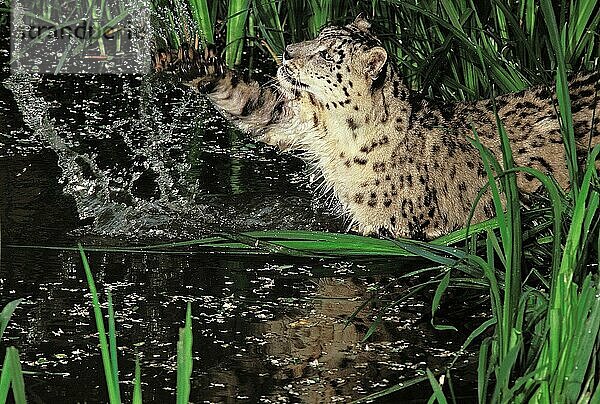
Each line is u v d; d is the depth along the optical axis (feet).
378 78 28.94
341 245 26.89
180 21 41.91
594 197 20.12
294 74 29.43
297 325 23.56
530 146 29.19
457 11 34.88
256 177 32.76
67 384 20.54
